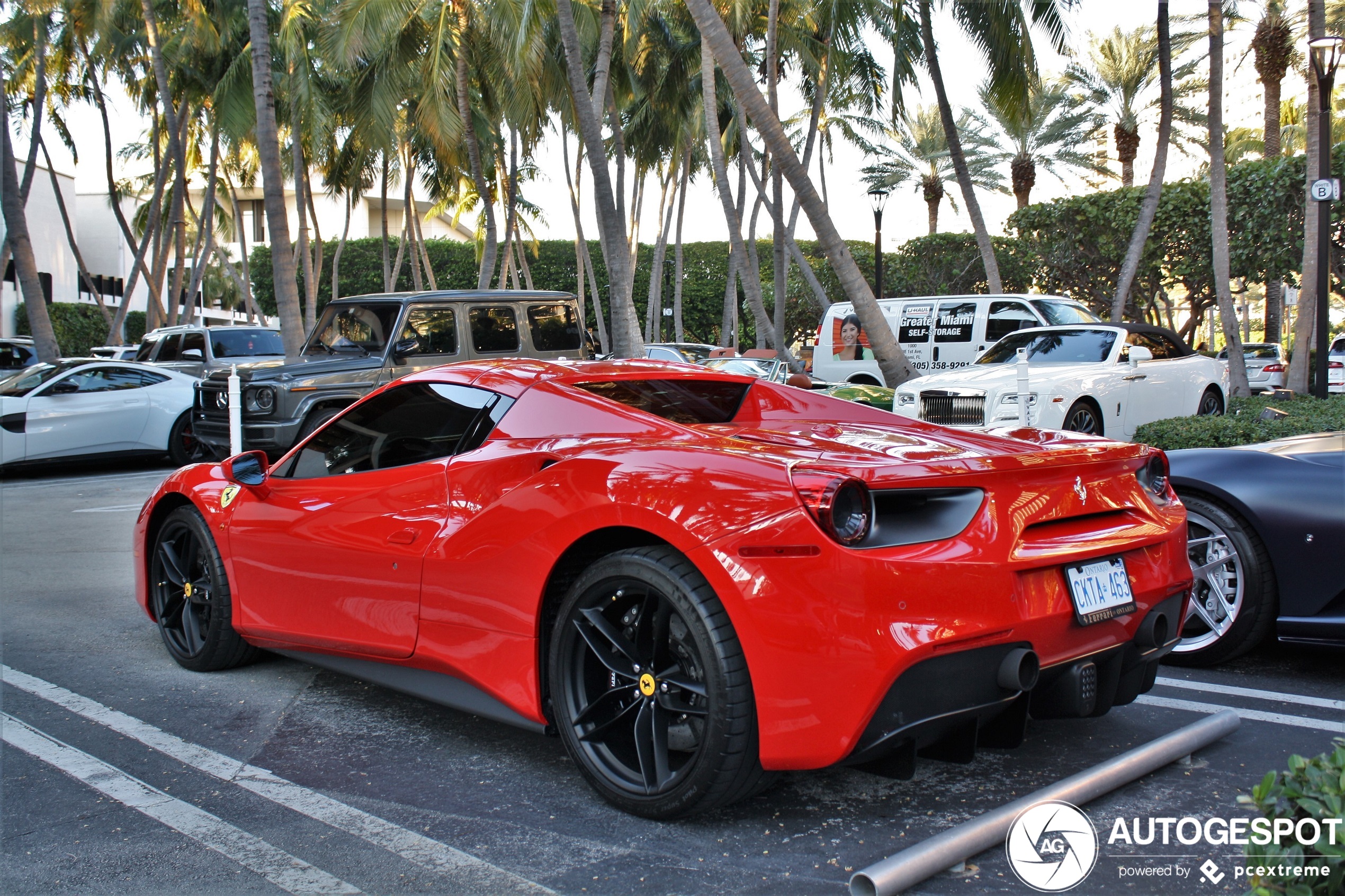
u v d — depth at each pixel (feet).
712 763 7.99
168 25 88.74
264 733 11.21
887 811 8.88
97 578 20.18
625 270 48.83
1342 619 12.05
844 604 7.50
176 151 89.35
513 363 11.40
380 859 8.11
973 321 50.49
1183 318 171.94
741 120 86.22
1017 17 53.16
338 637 11.35
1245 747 10.27
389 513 10.74
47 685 13.02
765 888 7.55
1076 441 10.22
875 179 116.47
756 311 69.77
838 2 63.82
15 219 57.41
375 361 32.04
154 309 97.35
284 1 81.35
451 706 10.28
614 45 84.28
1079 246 89.25
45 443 39.32
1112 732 10.80
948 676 7.70
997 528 8.11
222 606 13.08
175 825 8.81
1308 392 54.29
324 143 95.35
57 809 9.14
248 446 32.12
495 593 9.59
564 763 10.25
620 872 7.84
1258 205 76.95
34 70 93.45
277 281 44.27
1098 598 8.67
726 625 7.97
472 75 80.07
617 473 8.77
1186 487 13.19
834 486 7.57
